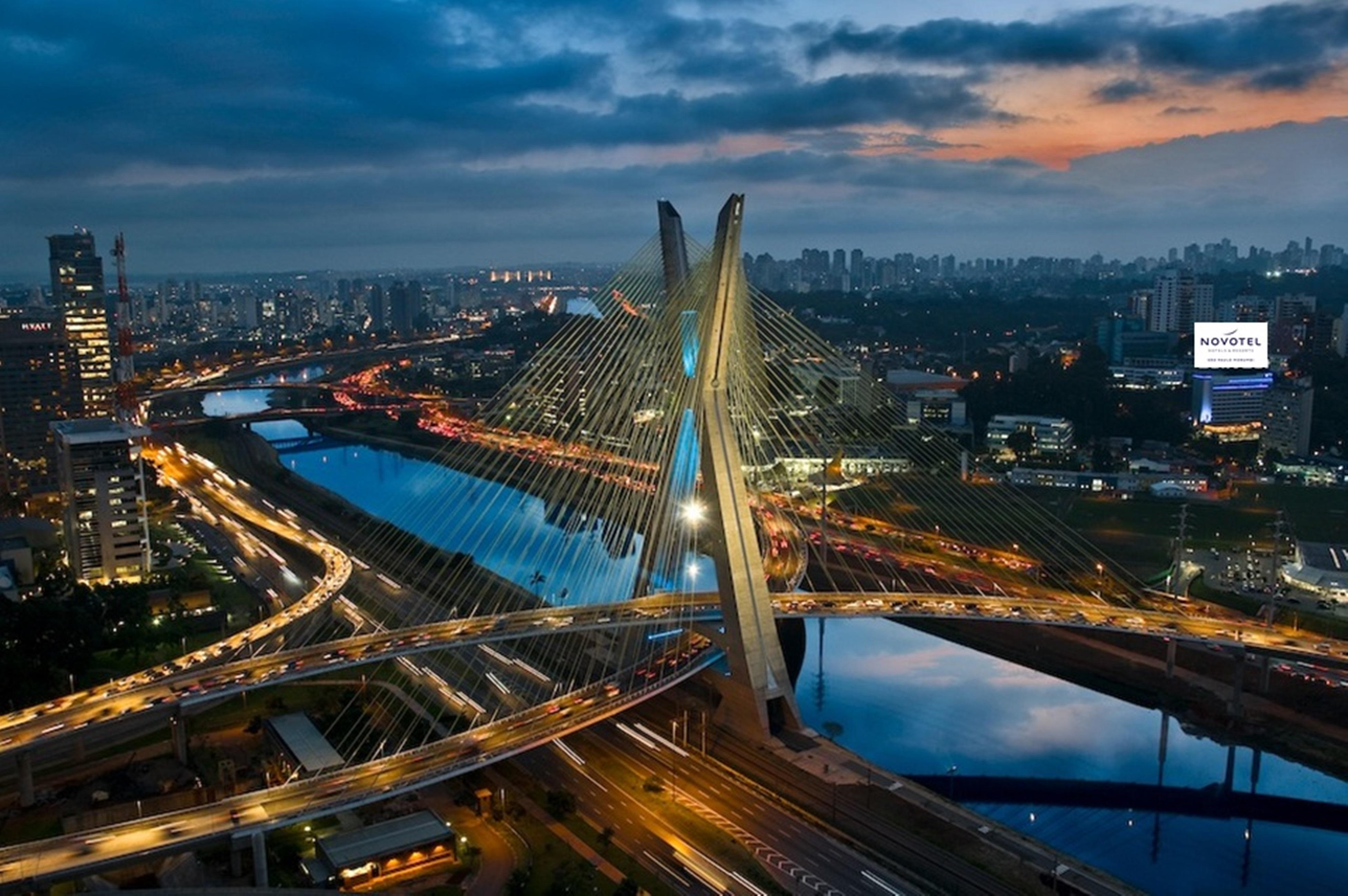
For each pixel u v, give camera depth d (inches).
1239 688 6963.6
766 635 6279.5
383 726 6274.6
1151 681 7613.2
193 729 6284.5
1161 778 6417.3
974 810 6067.9
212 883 4662.9
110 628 7381.9
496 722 5836.6
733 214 5821.9
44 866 4338.1
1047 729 7071.9
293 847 4997.5
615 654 7278.5
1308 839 5836.6
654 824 5241.1
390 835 4872.0
